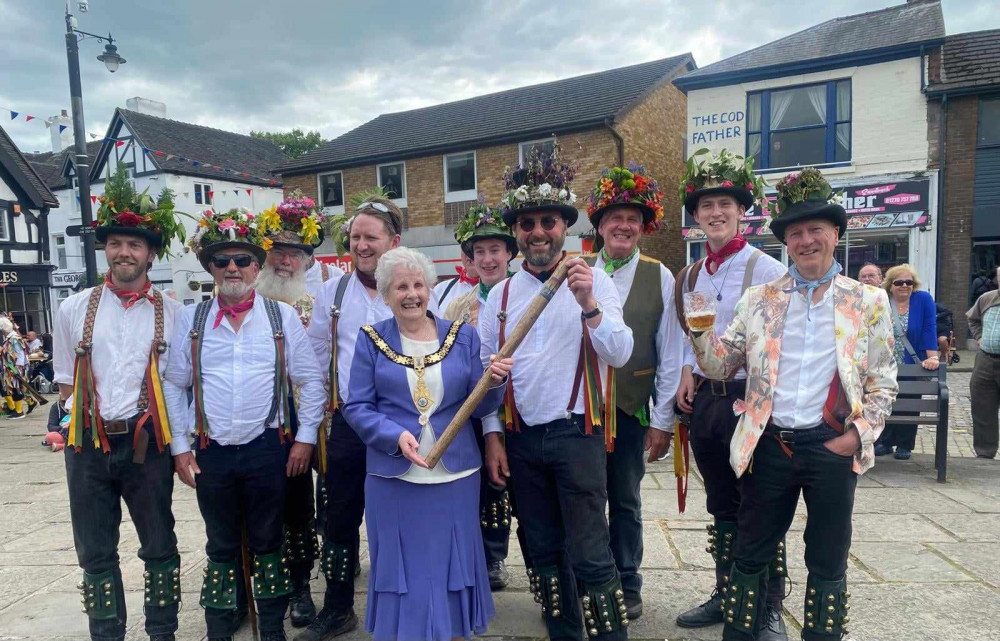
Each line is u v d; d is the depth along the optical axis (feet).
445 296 12.83
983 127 36.50
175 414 8.42
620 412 8.77
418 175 52.26
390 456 7.30
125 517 14.60
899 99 37.19
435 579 7.16
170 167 66.80
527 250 7.96
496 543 10.38
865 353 6.85
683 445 9.26
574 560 7.64
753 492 7.34
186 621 9.59
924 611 9.02
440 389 7.48
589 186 44.32
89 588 8.14
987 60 37.06
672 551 11.48
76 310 8.28
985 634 8.40
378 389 7.56
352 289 9.50
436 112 60.85
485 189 49.24
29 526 14.16
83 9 27.91
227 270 8.38
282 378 8.61
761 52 42.11
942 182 36.88
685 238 42.16
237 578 8.83
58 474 18.83
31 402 31.30
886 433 17.57
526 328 7.16
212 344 8.36
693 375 8.86
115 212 8.16
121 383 8.06
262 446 8.41
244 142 82.53
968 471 16.28
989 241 37.22
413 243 52.95
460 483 7.41
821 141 39.29
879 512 13.17
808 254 7.04
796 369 7.05
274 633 8.61
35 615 9.87
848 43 39.14
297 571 9.68
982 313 17.65
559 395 7.61
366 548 12.34
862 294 6.96
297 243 11.80
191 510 14.73
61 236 77.41
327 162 55.93
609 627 7.49
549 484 7.96
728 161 8.77
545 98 53.98
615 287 8.16
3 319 30.53
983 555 10.91
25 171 61.57
